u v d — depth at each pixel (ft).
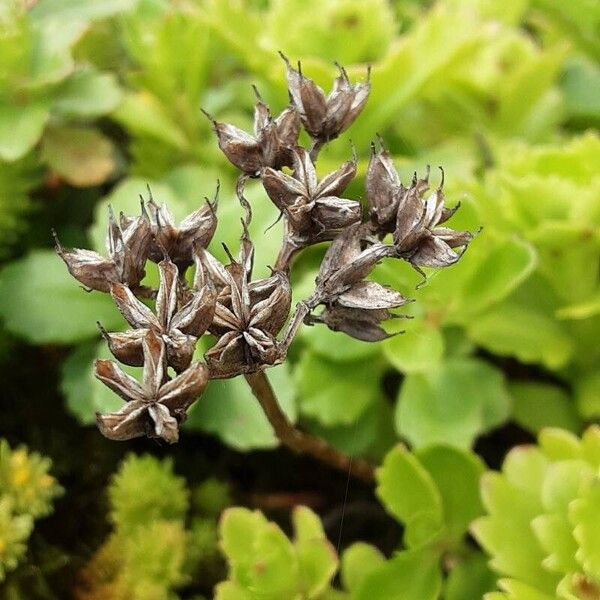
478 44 0.75
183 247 0.51
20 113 0.72
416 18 0.93
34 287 0.69
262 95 0.81
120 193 0.70
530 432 0.73
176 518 0.66
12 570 0.62
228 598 0.59
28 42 0.73
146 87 0.79
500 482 0.60
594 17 0.87
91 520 0.67
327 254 0.51
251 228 0.67
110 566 0.64
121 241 0.50
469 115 0.83
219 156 0.79
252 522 0.61
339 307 0.51
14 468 0.63
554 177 0.67
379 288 0.51
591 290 0.68
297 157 0.52
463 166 0.76
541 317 0.70
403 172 0.76
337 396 0.68
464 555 0.62
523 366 0.75
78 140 0.76
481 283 0.67
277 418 0.58
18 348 0.73
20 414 0.71
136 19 0.80
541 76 0.81
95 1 0.80
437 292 0.67
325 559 0.60
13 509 0.62
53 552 0.64
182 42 0.77
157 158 0.80
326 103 0.54
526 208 0.68
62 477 0.69
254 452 0.72
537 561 0.58
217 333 0.48
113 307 0.69
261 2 0.95
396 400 0.75
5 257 0.74
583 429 0.69
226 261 0.66
